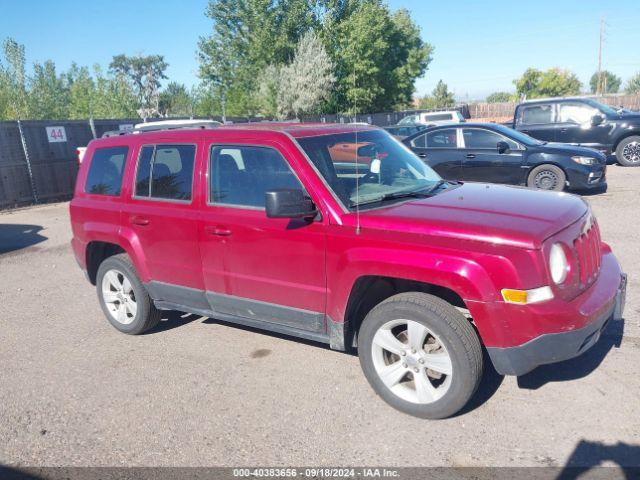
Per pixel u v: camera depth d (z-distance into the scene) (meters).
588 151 10.84
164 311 6.27
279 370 4.61
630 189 11.64
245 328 5.60
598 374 4.13
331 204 3.93
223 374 4.60
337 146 4.35
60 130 16.67
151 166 5.06
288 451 3.50
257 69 41.62
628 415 3.61
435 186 4.61
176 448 3.62
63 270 8.45
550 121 15.58
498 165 11.18
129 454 3.59
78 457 3.59
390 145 4.91
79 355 5.20
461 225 3.47
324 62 34.72
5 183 15.30
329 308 3.99
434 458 3.33
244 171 4.41
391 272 3.61
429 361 3.64
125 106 38.34
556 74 76.44
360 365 4.38
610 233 8.12
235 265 4.44
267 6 40.41
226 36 43.00
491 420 3.67
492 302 3.33
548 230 3.40
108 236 5.34
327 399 4.09
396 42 45.88
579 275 3.57
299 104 34.22
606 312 3.61
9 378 4.80
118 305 5.68
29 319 6.32
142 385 4.51
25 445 3.76
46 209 15.02
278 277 4.21
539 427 3.56
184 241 4.74
